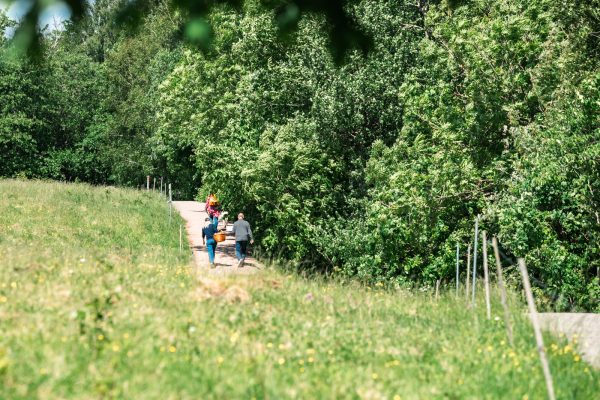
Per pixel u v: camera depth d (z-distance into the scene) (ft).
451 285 103.45
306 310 71.46
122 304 62.44
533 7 125.08
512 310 76.84
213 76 188.96
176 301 67.56
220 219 207.10
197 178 341.21
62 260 85.35
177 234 173.47
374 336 61.52
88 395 38.01
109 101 402.31
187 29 15.64
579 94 97.45
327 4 16.65
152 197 253.65
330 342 58.13
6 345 45.70
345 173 175.22
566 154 96.99
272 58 177.17
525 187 102.78
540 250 99.09
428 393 45.19
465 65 128.88
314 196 169.07
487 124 126.00
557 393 47.26
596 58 116.16
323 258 166.40
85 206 193.16
